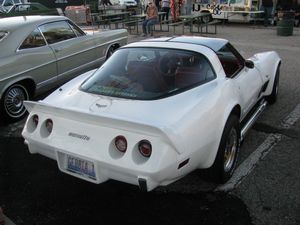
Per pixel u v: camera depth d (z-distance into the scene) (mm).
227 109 3479
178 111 3100
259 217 3182
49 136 3271
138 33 15883
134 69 3662
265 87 5340
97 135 3023
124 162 2838
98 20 18031
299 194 3502
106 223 3174
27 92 5895
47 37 6352
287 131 4938
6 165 4242
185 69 3576
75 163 3154
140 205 3406
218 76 3748
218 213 3256
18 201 3523
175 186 3684
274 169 3969
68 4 25281
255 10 16875
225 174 3646
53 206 3434
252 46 11609
